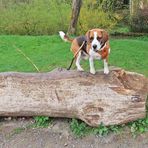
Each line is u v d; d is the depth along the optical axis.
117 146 2.01
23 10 4.90
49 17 4.80
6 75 2.16
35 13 4.82
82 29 4.64
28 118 2.26
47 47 3.62
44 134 2.13
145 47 3.55
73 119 2.17
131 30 5.00
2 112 2.20
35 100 2.15
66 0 5.12
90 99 2.09
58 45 3.65
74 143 2.05
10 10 4.93
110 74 2.09
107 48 1.95
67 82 2.10
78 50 2.04
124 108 2.09
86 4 4.98
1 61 3.22
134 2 5.12
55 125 2.18
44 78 2.13
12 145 2.07
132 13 5.12
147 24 4.96
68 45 3.62
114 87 2.07
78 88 2.10
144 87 2.11
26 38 3.95
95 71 2.12
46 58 3.23
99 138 2.07
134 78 2.13
